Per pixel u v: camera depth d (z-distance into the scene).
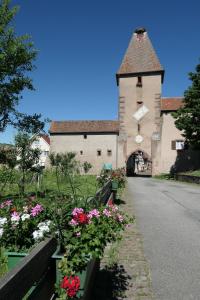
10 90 12.64
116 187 14.38
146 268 5.70
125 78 43.62
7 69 12.23
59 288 3.32
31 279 2.72
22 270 2.47
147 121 42.44
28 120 13.62
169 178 36.78
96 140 43.41
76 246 3.71
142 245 7.20
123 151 42.62
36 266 2.88
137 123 42.69
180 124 34.72
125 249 6.89
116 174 18.09
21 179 12.83
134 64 43.53
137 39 44.81
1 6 12.29
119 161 42.59
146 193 18.72
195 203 14.34
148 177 41.03
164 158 41.19
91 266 4.32
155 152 41.56
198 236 8.08
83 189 15.24
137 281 5.12
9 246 4.25
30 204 5.07
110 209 5.05
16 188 12.77
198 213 11.58
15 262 3.85
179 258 6.30
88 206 4.93
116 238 4.65
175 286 4.95
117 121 44.91
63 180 11.34
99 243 3.83
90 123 44.97
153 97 42.69
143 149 42.12
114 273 5.45
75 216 4.09
